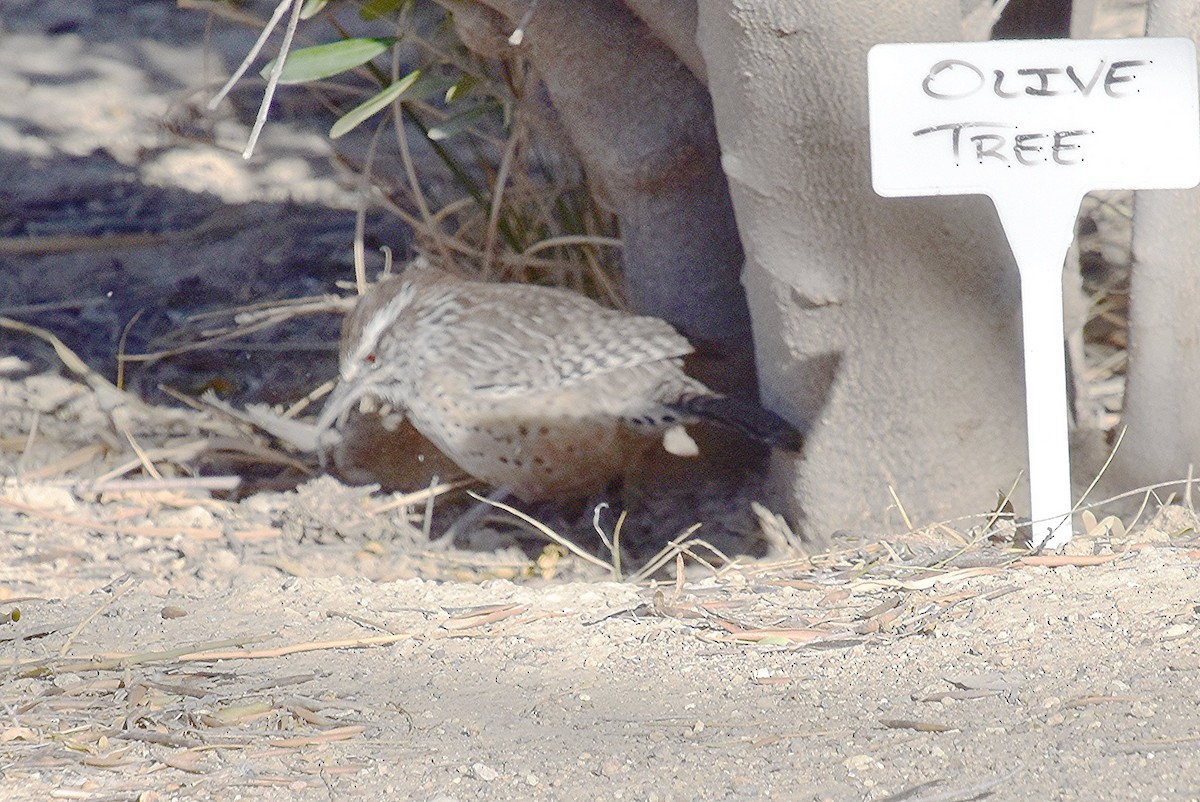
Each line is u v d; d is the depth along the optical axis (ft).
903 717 16.49
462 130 34.32
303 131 48.11
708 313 26.89
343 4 34.40
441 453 29.71
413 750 16.31
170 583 23.38
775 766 15.43
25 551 24.68
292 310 34.45
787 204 21.48
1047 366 20.52
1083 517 22.47
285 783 15.53
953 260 21.66
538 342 26.14
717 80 21.08
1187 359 22.27
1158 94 19.80
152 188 44.70
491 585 22.57
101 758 16.22
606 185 27.12
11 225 42.37
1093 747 15.24
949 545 22.38
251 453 30.04
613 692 17.95
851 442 22.85
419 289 27.73
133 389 33.32
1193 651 17.35
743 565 23.36
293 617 21.09
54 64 55.57
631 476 27.25
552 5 24.75
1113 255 33.91
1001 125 19.83
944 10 20.74
